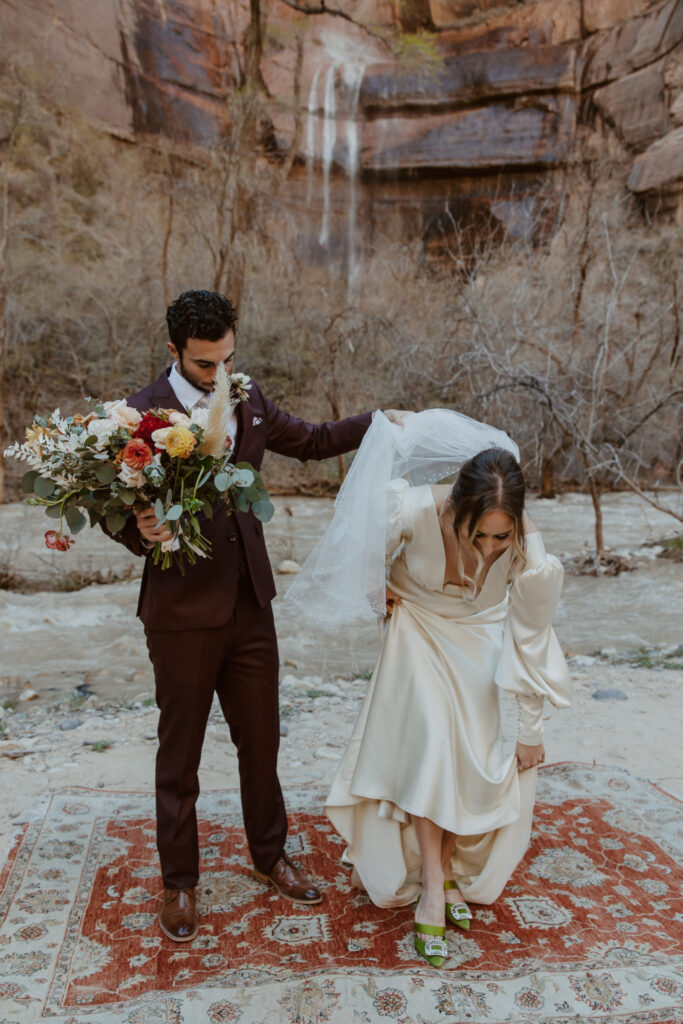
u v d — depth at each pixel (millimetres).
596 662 4758
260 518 2037
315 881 2436
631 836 2682
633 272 11414
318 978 1945
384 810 2178
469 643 2273
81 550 7816
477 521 1936
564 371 8742
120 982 1941
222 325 1986
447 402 10633
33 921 2195
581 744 3479
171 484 1914
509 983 1932
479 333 9016
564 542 8367
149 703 4117
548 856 2561
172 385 2115
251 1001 1866
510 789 2207
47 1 12016
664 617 5844
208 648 2117
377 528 2133
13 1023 1790
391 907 2273
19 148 11992
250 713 2266
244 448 2176
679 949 2072
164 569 2027
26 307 11938
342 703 4074
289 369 13047
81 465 1854
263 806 2336
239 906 2295
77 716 3920
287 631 5598
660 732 3613
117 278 12625
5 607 6043
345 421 2445
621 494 11133
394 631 2297
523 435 9773
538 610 2127
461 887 2275
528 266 12055
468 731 2199
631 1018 1808
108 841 2637
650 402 9797
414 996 1883
